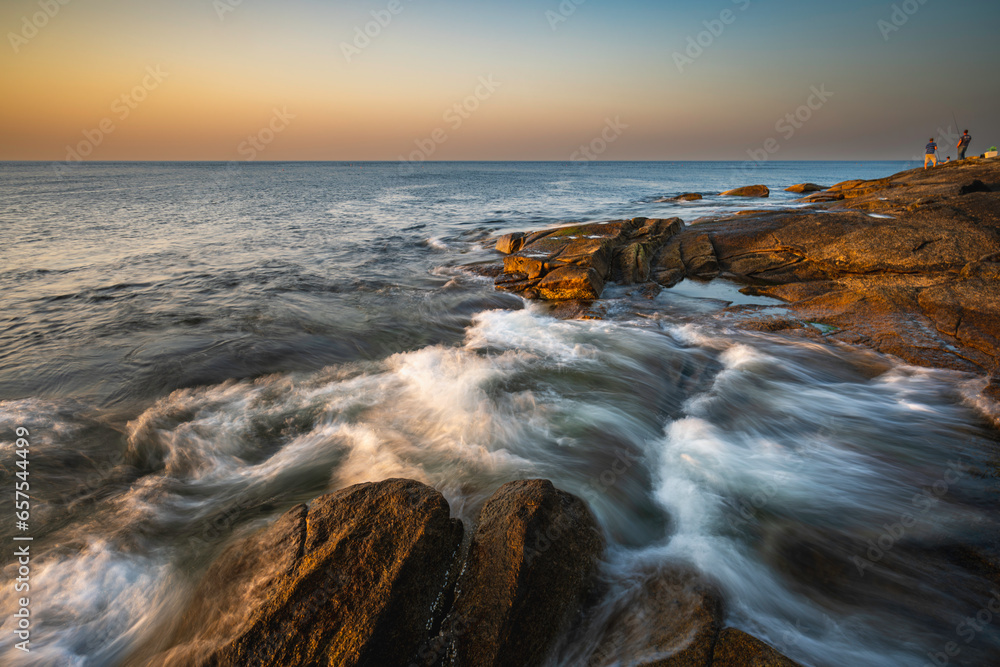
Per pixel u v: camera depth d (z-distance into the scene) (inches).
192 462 238.2
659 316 436.1
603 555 169.8
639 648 132.4
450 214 1288.1
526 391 305.9
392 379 327.9
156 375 332.5
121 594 165.2
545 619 137.7
